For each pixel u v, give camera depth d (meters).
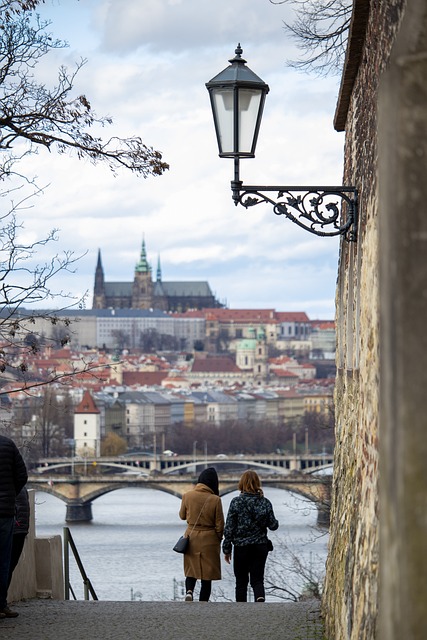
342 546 15.35
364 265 14.74
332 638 16.36
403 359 5.09
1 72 26.75
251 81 19.27
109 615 22.25
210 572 27.17
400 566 4.98
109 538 192.62
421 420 5.00
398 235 5.18
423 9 5.27
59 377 28.48
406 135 5.20
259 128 19.42
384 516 5.44
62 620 21.53
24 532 23.02
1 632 20.02
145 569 149.62
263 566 26.59
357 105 18.14
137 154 27.67
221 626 20.38
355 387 15.68
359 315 15.75
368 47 15.89
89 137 27.39
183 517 27.53
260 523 26.50
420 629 4.83
